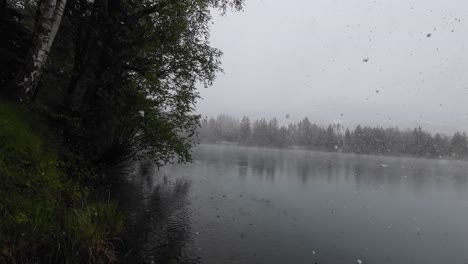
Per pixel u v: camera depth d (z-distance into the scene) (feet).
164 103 37.65
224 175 54.34
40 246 12.71
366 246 23.13
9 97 19.13
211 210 28.48
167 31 34.86
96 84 28.22
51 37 20.72
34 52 19.81
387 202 41.73
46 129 21.25
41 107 20.77
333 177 64.95
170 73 38.96
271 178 55.88
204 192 36.76
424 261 21.17
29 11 33.96
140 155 41.09
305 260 19.26
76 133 24.95
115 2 29.35
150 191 33.47
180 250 18.43
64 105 25.52
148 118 36.73
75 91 27.61
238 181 48.57
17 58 21.93
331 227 27.22
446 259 21.76
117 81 30.12
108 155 35.88
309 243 22.39
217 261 17.65
